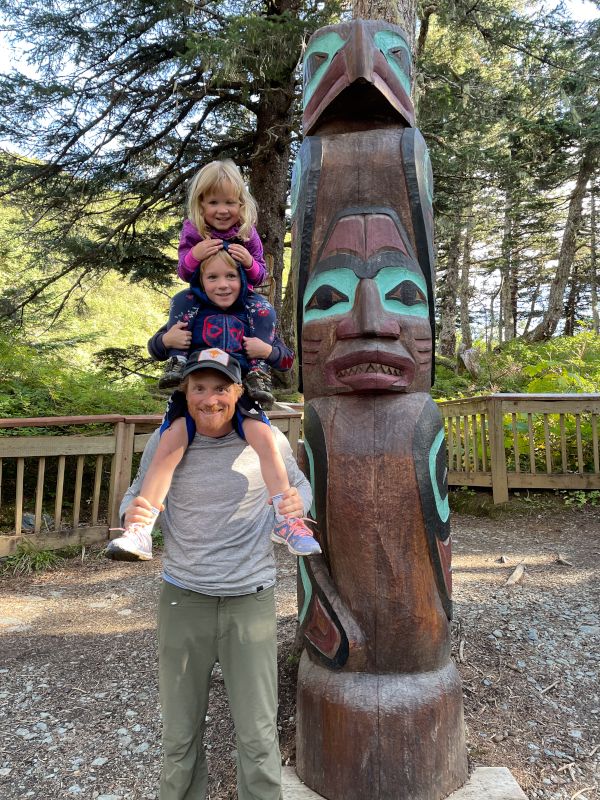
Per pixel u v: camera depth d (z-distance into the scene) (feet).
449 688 7.19
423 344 7.56
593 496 20.40
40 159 31.45
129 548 4.88
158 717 9.07
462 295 62.90
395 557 7.09
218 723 8.75
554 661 10.46
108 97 28.99
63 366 27.89
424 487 7.17
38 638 12.00
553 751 8.07
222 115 33.60
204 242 5.88
